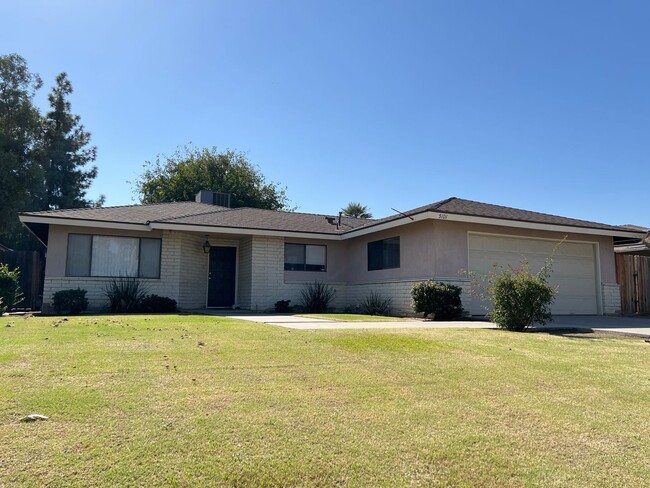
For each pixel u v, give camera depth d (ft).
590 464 10.76
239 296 58.95
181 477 9.36
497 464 10.57
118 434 11.17
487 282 46.93
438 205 47.37
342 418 12.92
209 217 55.88
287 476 9.64
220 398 14.11
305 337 24.88
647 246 53.72
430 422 12.92
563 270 51.47
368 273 56.59
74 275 49.29
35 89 103.76
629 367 20.42
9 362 17.20
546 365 20.30
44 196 120.47
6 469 9.36
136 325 29.35
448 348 23.34
